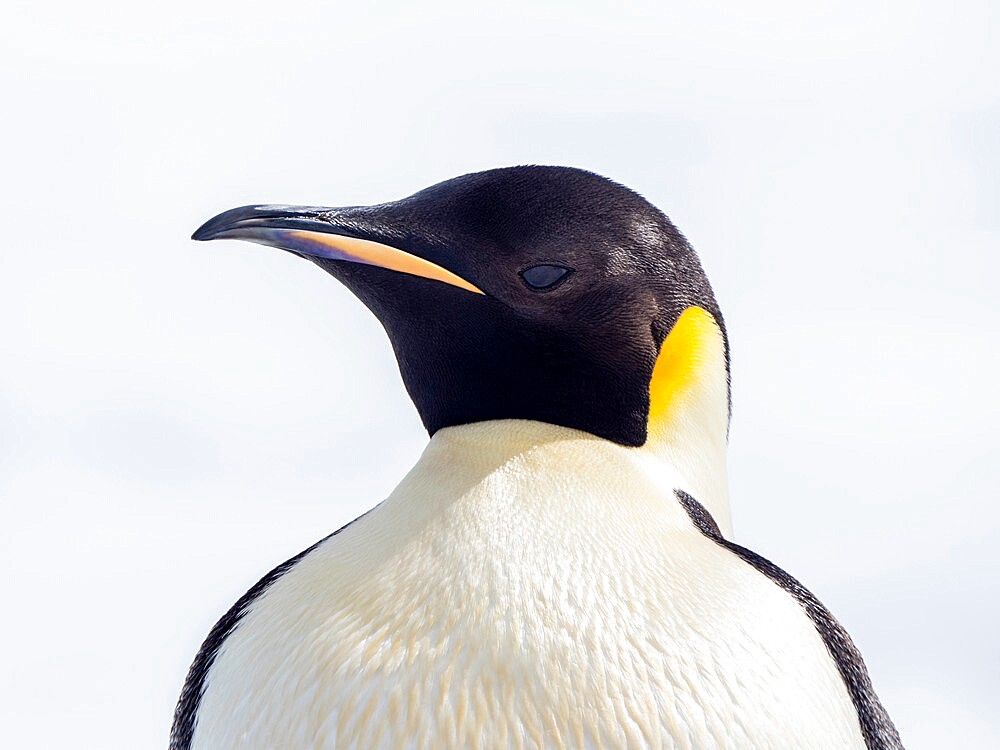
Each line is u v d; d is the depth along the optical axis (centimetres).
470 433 623
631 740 501
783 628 556
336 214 643
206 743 540
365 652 516
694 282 679
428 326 638
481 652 511
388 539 562
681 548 570
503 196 642
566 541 547
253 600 597
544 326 629
